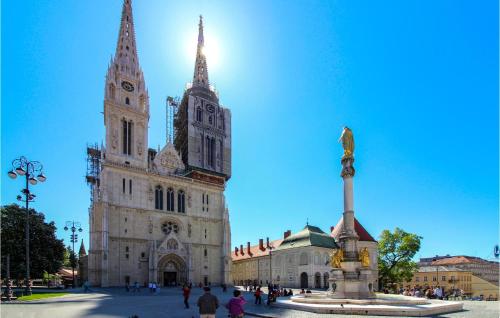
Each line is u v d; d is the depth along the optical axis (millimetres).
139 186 89125
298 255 98375
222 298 51562
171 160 102625
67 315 27234
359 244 95125
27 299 41188
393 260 82500
